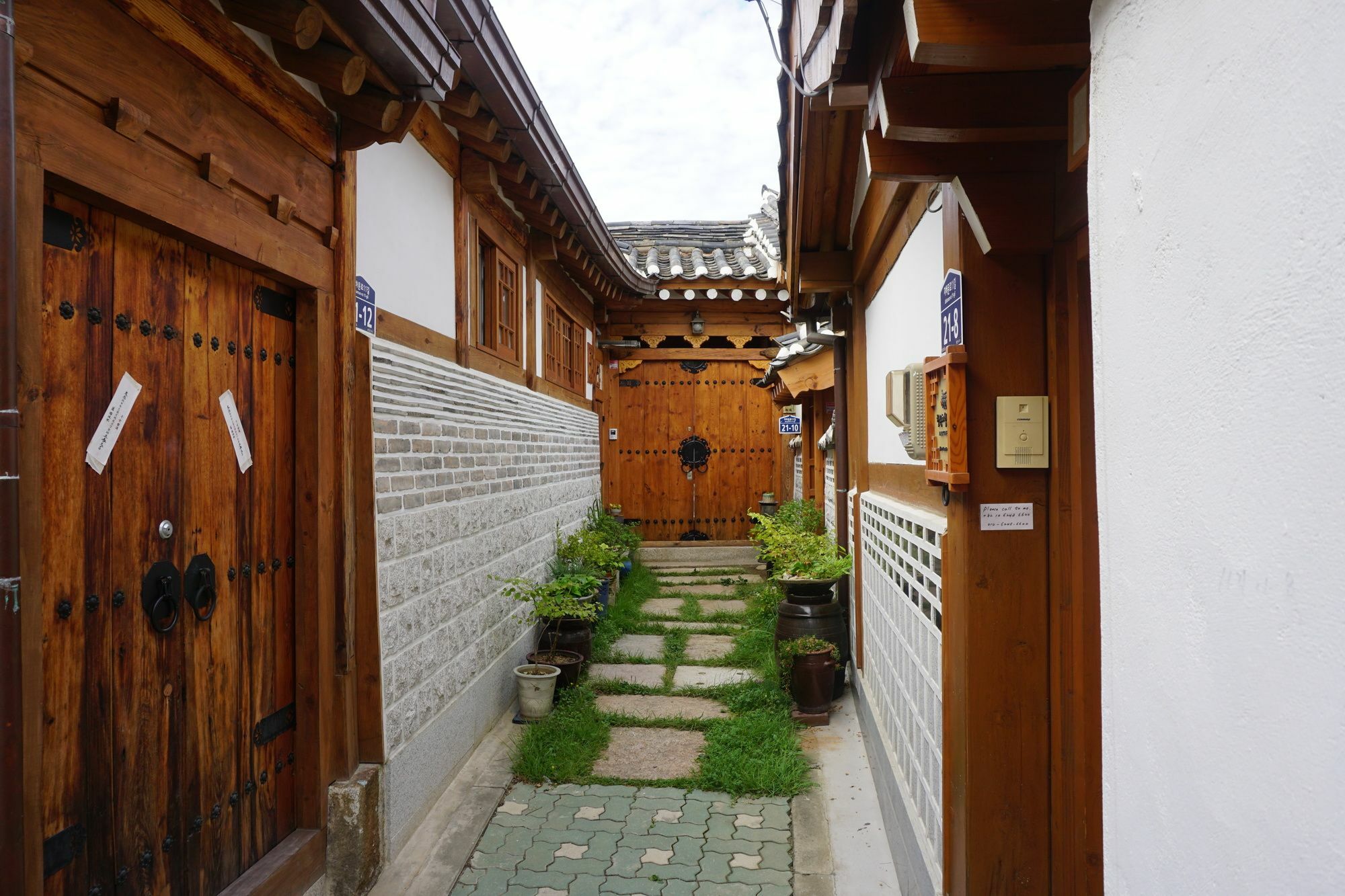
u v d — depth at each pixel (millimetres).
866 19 1989
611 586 8430
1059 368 2199
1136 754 1069
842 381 6199
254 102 2543
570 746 4566
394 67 2773
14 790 1645
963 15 1476
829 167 4117
